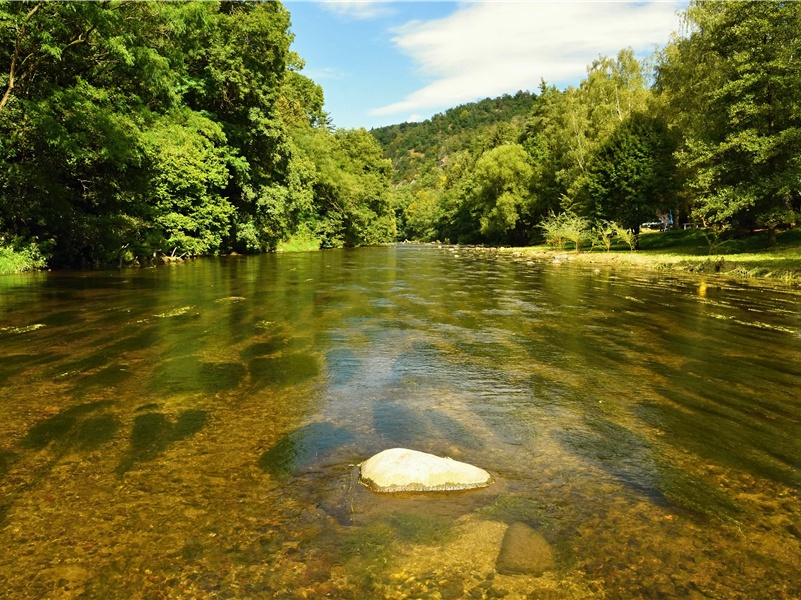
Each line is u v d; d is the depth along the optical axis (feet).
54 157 53.88
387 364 19.25
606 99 145.28
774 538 8.40
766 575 7.45
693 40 99.66
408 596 6.90
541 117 205.36
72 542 8.07
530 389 16.40
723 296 39.47
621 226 110.73
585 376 17.92
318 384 16.62
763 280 52.03
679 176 102.47
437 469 10.13
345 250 147.84
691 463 11.21
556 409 14.57
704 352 21.52
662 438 12.58
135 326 25.82
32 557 7.68
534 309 33.04
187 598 6.84
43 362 18.89
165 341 22.62
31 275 49.78
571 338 24.21
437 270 66.69
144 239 72.74
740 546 8.16
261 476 10.35
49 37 45.34
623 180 108.17
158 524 8.59
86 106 52.19
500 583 7.20
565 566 7.61
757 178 71.72
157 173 75.05
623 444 12.19
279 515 8.92
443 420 13.62
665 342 23.40
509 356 20.70
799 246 73.41
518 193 181.88
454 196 281.13
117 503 9.24
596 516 9.00
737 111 71.36
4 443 11.76
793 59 67.77
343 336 24.14
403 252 133.69
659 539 8.32
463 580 7.26
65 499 9.36
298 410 14.21
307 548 7.98
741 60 69.87
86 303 32.99
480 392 16.05
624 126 113.29
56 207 54.03
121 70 57.41
